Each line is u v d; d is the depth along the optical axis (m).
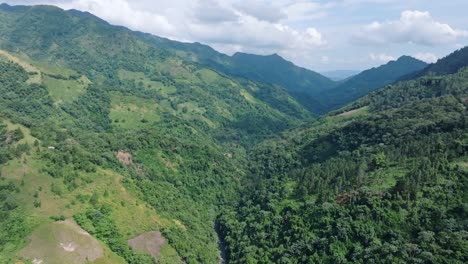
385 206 134.88
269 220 166.38
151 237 140.50
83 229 127.94
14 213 124.50
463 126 173.75
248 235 166.25
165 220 154.88
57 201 132.62
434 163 146.12
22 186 133.00
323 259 131.12
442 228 119.75
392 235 125.06
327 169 184.25
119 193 150.88
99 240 128.50
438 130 182.38
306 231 145.50
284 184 194.38
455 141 156.75
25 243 117.94
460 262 106.69
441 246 114.12
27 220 123.12
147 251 134.88
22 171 138.25
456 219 121.44
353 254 126.19
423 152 162.12
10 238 118.25
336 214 143.38
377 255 120.62
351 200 145.00
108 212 137.62
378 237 128.25
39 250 117.25
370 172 164.50
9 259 112.81
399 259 115.69
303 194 171.62
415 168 149.25
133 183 164.50
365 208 136.75
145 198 160.25
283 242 149.62
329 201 153.25
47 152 151.25
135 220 143.00
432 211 126.31
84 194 140.00
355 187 154.12
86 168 152.38
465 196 128.50
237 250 159.88
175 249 143.00
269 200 182.88
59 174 142.38
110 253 126.62
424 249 114.50
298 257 138.12
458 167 140.62
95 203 138.12
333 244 132.88
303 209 158.00
